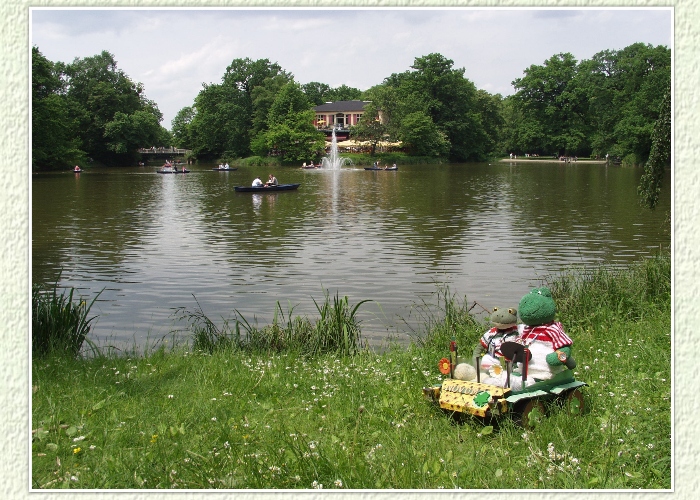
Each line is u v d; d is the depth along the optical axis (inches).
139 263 753.0
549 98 4158.5
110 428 230.2
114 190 1891.0
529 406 233.3
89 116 3745.1
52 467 199.8
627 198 1477.6
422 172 2854.3
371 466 193.5
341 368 311.4
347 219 1155.9
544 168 3070.9
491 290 587.2
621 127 3100.4
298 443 208.5
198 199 1585.9
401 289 594.9
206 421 237.0
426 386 273.4
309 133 3966.5
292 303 551.2
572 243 855.7
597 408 244.2
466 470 191.2
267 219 1171.3
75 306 387.2
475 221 1105.4
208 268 717.3
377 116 4052.7
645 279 446.3
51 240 938.7
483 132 4384.8
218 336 400.2
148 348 400.2
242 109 4301.2
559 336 245.4
